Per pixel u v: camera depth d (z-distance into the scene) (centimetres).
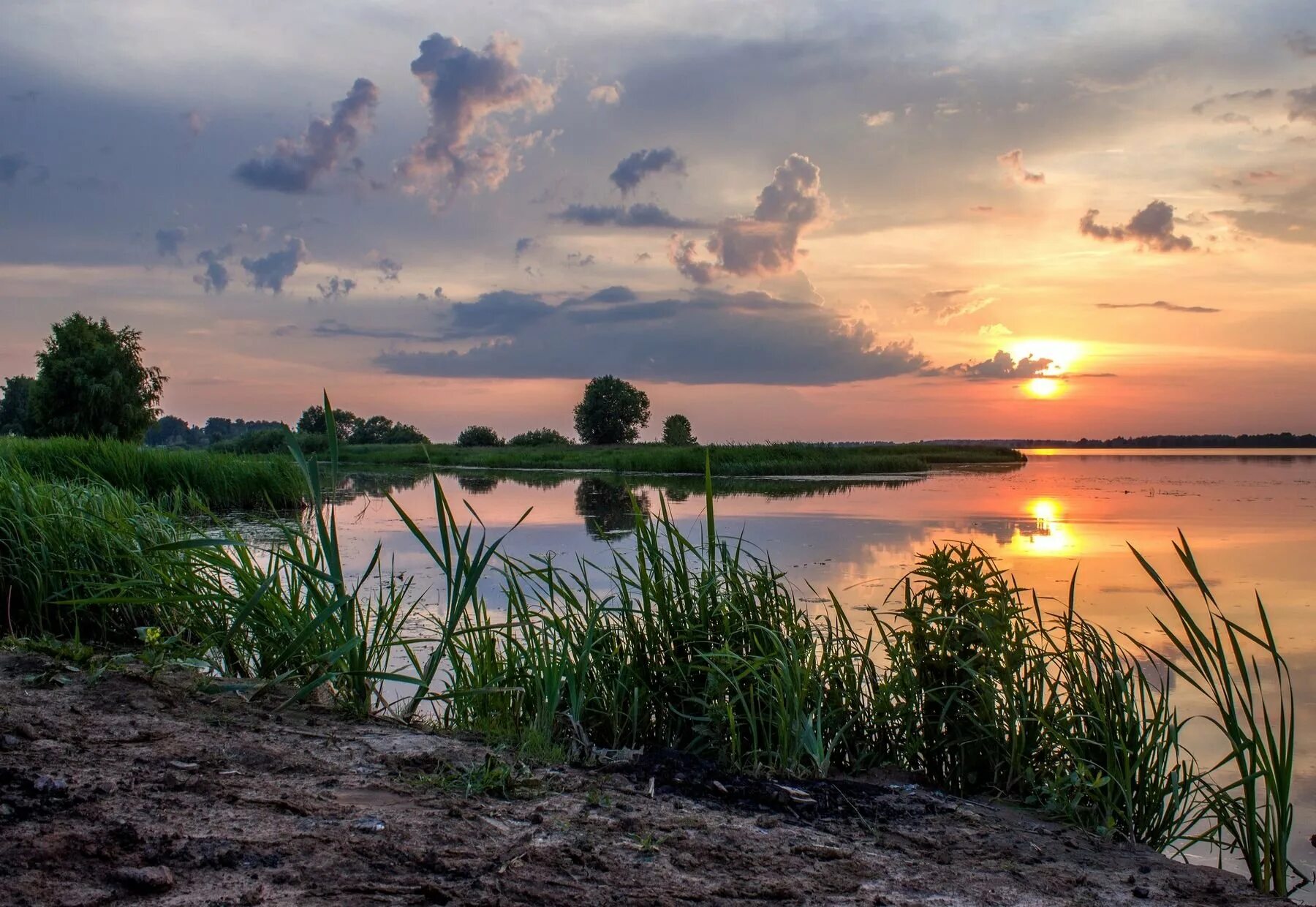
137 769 248
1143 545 1092
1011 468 4184
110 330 4419
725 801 287
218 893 183
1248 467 4394
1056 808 319
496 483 2806
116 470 1551
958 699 351
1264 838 283
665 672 387
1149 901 238
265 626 402
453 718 394
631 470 3775
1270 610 704
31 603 534
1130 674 367
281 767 267
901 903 217
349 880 194
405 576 788
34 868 185
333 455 369
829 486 2538
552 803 261
